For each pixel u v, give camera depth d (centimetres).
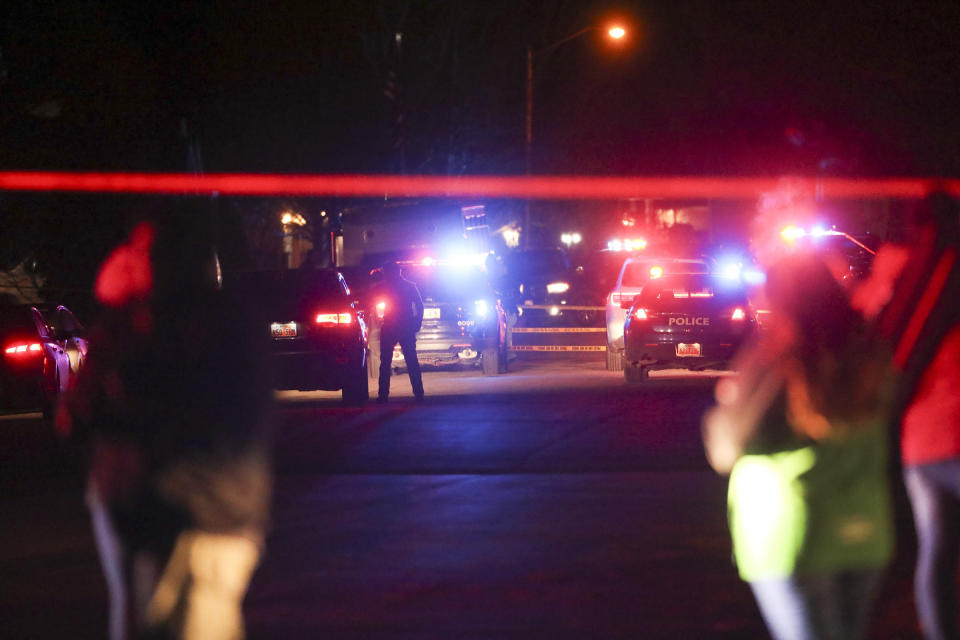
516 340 9231
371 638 1853
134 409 1254
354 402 5053
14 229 7488
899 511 2697
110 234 7219
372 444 3853
